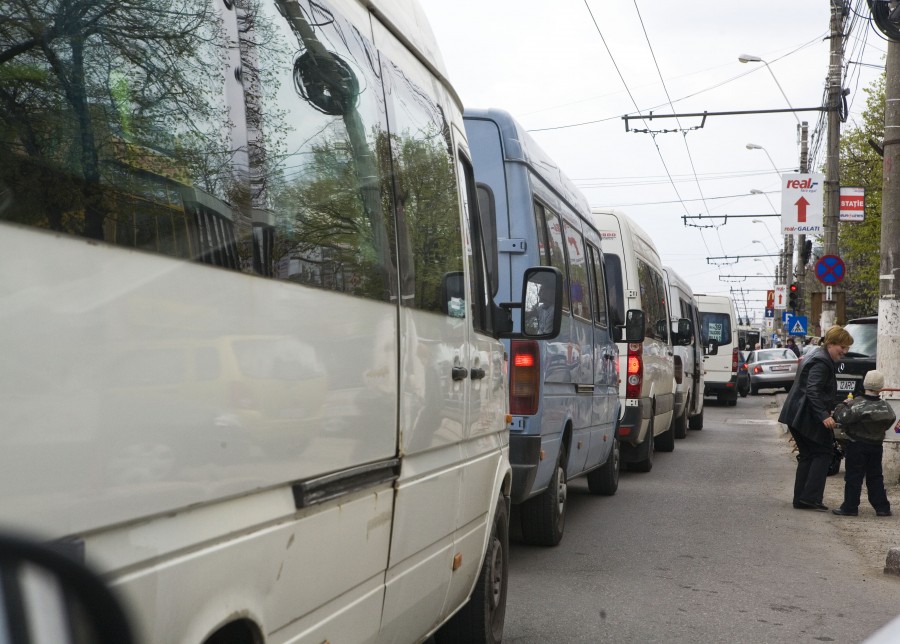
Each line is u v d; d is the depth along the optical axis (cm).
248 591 266
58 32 212
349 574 335
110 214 220
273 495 283
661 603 714
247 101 282
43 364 196
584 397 968
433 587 439
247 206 277
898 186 1409
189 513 242
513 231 781
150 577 224
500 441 584
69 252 207
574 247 962
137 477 221
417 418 411
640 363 1337
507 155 787
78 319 206
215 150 264
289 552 289
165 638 230
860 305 4791
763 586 777
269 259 286
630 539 953
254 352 273
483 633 546
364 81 377
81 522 203
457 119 550
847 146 3825
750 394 4475
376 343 364
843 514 1135
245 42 284
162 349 232
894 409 1360
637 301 1348
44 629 138
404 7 453
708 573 816
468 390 497
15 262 193
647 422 1424
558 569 814
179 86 251
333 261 330
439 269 461
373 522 356
